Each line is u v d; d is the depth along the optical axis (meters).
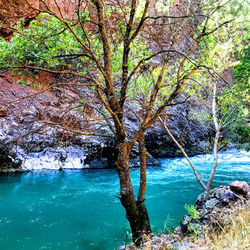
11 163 10.05
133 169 12.16
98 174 10.89
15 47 4.32
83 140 11.54
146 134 14.40
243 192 4.29
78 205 7.05
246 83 9.55
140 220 4.11
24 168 10.31
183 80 4.18
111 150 12.23
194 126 17.88
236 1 5.94
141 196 4.36
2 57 4.30
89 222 5.79
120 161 4.03
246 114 7.63
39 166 10.70
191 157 16.55
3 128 9.77
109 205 7.08
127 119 13.30
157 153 15.53
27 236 4.97
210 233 3.51
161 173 11.71
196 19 4.91
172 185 9.44
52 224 5.63
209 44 6.44
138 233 4.00
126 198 4.00
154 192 8.44
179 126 16.58
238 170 12.41
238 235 2.90
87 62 5.34
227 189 4.71
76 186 9.05
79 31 4.72
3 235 4.98
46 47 4.64
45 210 6.57
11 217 6.02
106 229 5.38
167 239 3.86
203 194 5.13
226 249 2.66
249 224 3.11
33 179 9.62
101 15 4.06
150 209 6.71
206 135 18.89
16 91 11.33
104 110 5.87
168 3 4.78
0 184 8.78
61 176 10.24
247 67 9.61
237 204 4.06
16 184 8.91
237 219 3.37
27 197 7.64
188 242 3.40
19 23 4.50
